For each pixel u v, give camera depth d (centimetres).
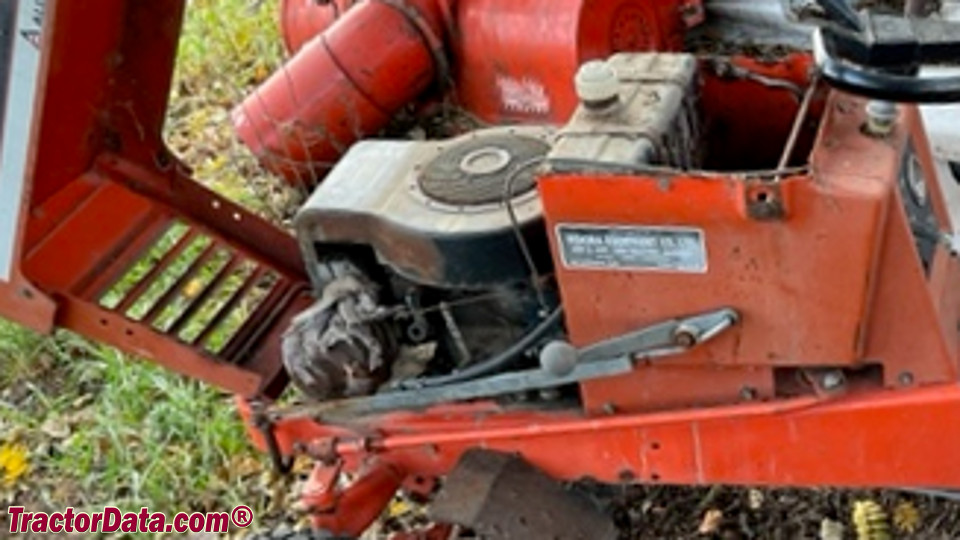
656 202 226
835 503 305
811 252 224
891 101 212
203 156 488
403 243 254
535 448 266
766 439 247
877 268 227
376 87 416
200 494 350
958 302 251
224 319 314
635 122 243
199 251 351
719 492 314
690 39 414
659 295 237
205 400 373
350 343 266
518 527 257
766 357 238
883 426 238
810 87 257
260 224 330
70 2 272
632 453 259
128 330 296
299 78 419
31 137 265
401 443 275
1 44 260
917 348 234
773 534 303
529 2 393
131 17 294
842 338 230
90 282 297
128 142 309
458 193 255
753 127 272
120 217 306
